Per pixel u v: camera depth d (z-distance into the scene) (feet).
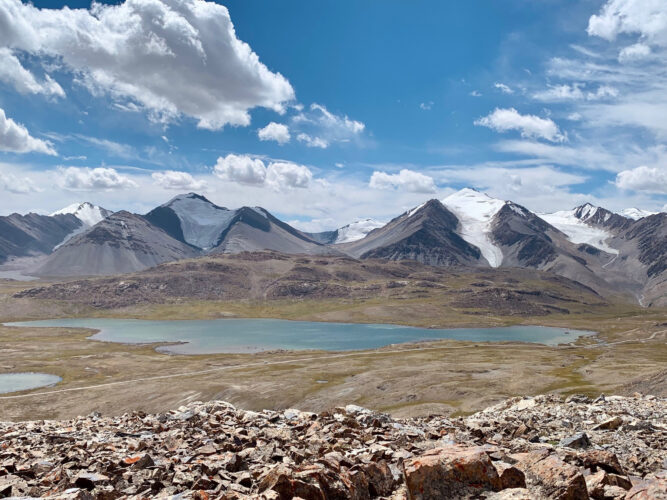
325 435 72.33
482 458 40.75
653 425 87.15
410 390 426.51
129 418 109.70
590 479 43.29
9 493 48.39
